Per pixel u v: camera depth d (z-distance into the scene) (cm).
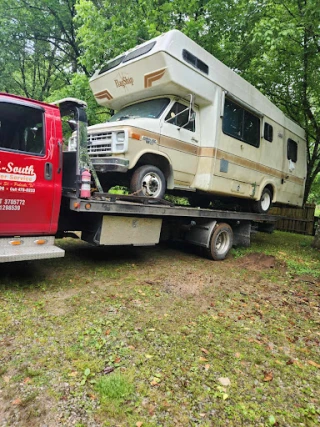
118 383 233
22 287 408
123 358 268
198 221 647
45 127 392
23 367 246
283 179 863
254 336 331
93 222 473
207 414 214
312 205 1262
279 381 259
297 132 927
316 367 283
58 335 297
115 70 577
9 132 377
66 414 203
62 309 353
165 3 919
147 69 523
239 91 654
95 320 331
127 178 550
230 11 932
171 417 208
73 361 258
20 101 371
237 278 531
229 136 632
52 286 420
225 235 670
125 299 395
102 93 631
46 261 532
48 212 404
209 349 296
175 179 566
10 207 369
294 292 481
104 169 472
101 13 959
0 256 350
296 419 217
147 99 580
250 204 802
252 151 712
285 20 783
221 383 248
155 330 322
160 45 496
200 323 348
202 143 602
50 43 1553
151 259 609
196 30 877
